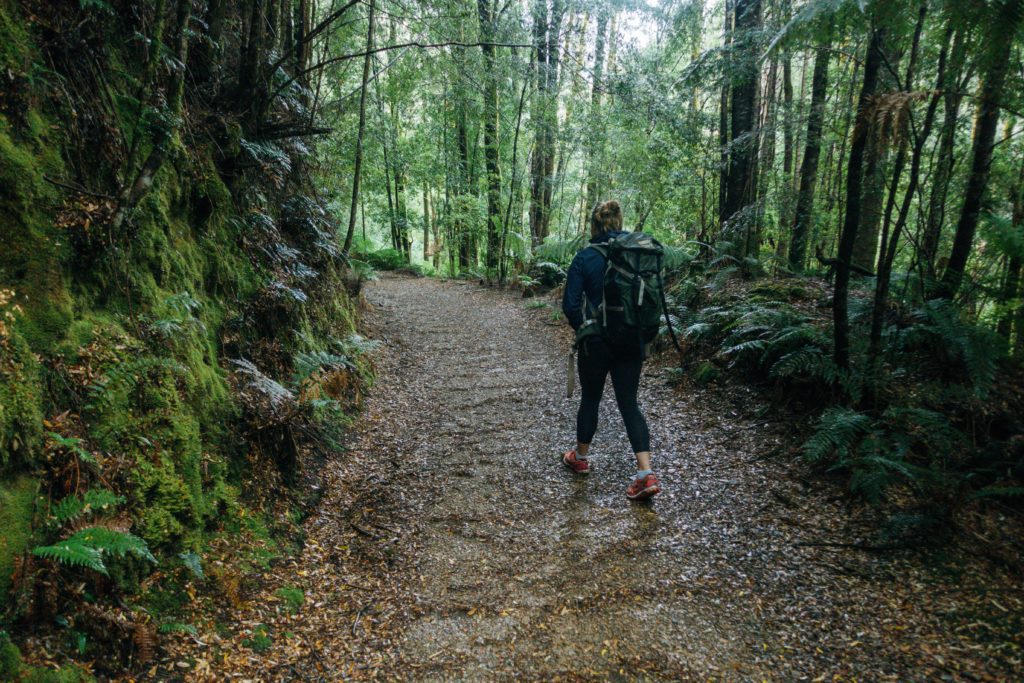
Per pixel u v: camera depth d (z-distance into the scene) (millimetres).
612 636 2670
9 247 2523
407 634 2713
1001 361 4410
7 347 2283
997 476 3445
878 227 7773
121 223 3008
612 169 12859
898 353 4527
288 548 3287
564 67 9094
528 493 4074
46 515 2176
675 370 6109
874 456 3602
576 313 3951
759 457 4312
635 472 4301
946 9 3189
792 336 4848
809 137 7355
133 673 2145
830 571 3053
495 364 7312
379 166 18375
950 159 4539
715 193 10844
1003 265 4508
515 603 2936
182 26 3428
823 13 3578
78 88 3137
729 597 2908
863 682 2328
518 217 15539
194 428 3154
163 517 2670
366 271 13188
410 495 4066
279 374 4465
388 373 6832
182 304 3381
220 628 2531
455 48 7340
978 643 2512
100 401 2623
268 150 4922
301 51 6316
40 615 2027
